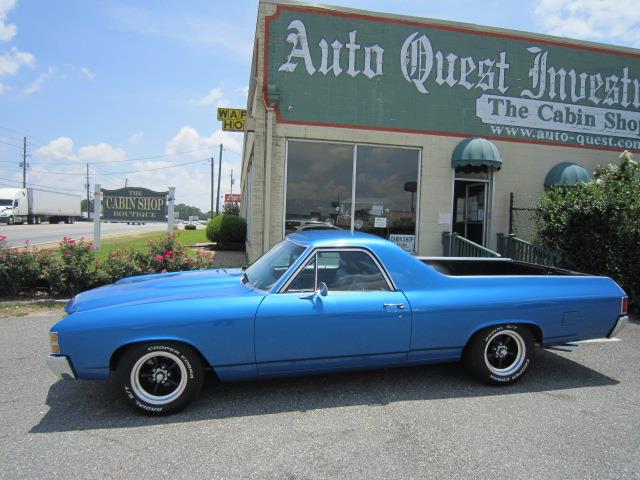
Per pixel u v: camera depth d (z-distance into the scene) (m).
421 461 2.98
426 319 4.06
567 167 10.52
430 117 10.20
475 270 6.12
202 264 8.18
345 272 4.09
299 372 3.89
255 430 3.38
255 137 9.55
